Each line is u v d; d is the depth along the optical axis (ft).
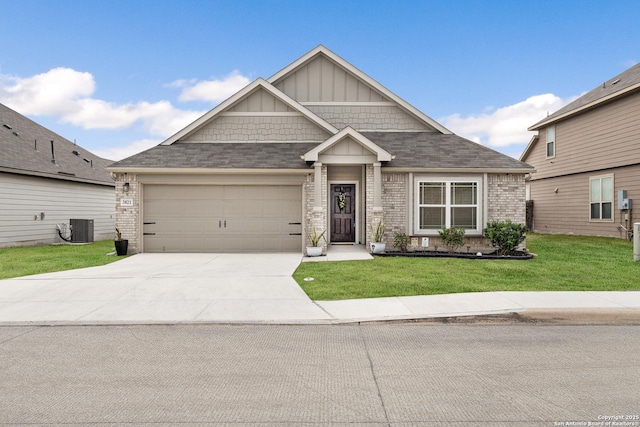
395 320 23.17
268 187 50.24
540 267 37.68
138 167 48.29
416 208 48.98
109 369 16.26
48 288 30.86
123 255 48.11
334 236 52.85
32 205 61.36
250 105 54.29
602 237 64.54
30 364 16.84
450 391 14.08
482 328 21.88
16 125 70.08
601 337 20.21
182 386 14.60
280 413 12.60
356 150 47.34
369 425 11.87
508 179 49.47
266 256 46.68
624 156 61.05
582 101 70.85
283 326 22.50
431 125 57.16
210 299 27.81
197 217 50.26
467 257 43.34
